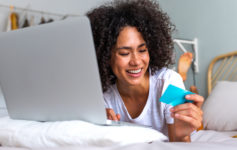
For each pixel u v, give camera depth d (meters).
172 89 0.68
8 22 2.09
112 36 0.84
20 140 0.61
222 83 1.85
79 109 0.62
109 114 0.90
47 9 2.44
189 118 0.71
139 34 0.84
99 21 0.88
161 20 0.97
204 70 2.39
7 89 0.70
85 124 0.59
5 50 0.65
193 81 2.47
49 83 0.62
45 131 0.59
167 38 1.00
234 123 1.57
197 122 0.72
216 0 2.29
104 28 0.86
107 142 0.53
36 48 0.60
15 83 0.68
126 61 0.84
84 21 0.54
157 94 0.97
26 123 0.66
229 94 1.70
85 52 0.56
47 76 0.62
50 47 0.58
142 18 0.84
